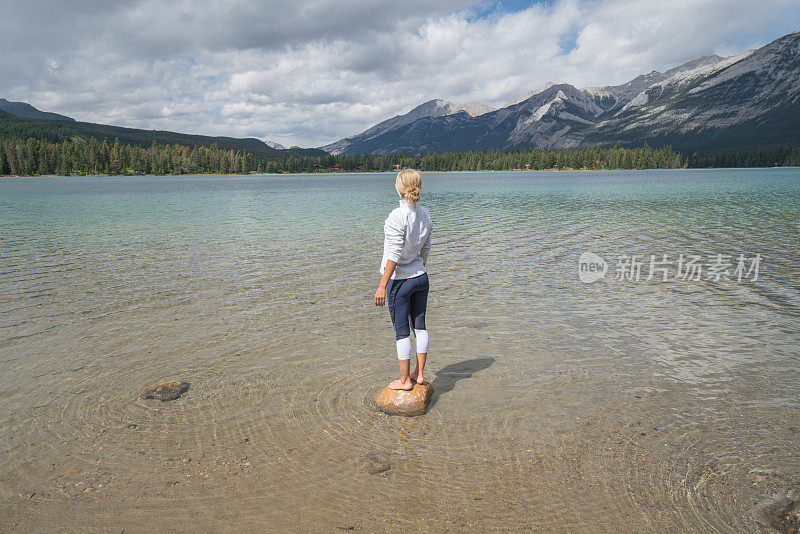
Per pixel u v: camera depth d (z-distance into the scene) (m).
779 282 9.80
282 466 3.76
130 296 9.12
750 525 3.03
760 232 17.06
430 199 40.22
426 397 4.75
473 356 6.08
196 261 12.70
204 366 5.76
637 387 5.09
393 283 4.83
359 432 4.27
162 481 3.57
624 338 6.65
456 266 11.88
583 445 3.99
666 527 3.04
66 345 6.50
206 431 4.29
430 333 6.98
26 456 3.90
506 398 4.90
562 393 4.98
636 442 4.02
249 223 22.53
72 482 3.57
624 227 19.27
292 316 7.83
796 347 6.16
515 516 3.15
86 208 33.41
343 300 8.81
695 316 7.61
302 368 5.70
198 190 69.75
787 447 3.89
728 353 6.01
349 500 3.34
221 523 3.12
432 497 3.37
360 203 38.06
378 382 5.31
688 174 133.62
